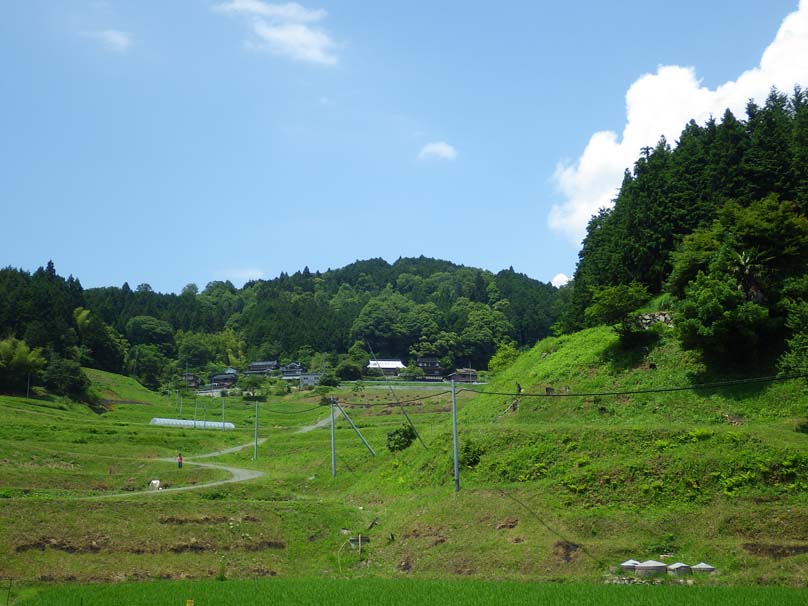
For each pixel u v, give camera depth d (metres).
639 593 33.62
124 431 105.25
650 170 97.19
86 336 176.75
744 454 46.75
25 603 33.66
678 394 61.78
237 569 43.81
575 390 69.00
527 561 41.28
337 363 194.62
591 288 76.69
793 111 113.06
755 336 60.62
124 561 42.75
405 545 46.69
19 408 117.50
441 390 144.62
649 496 45.59
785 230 64.62
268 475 75.94
